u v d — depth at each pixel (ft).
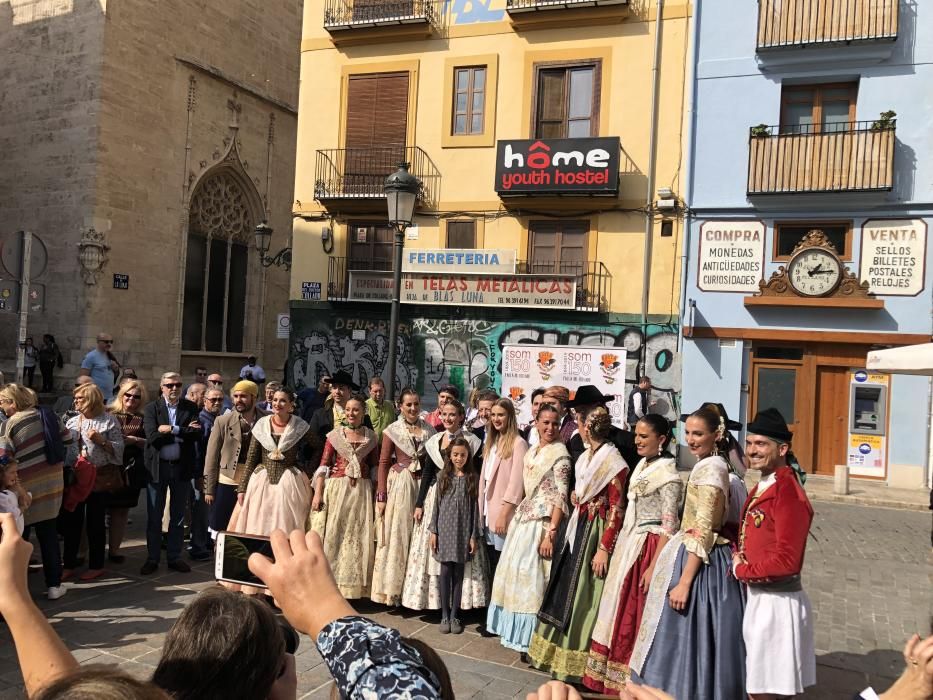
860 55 45.85
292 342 58.49
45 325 64.54
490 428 19.47
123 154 65.77
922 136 45.29
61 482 19.61
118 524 23.54
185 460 23.00
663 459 14.98
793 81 47.67
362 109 56.80
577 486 16.48
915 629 20.42
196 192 74.33
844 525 34.81
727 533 13.32
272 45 82.23
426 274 54.08
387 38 55.62
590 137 50.52
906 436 45.24
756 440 12.46
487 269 52.85
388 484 20.63
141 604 19.47
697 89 49.32
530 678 15.88
